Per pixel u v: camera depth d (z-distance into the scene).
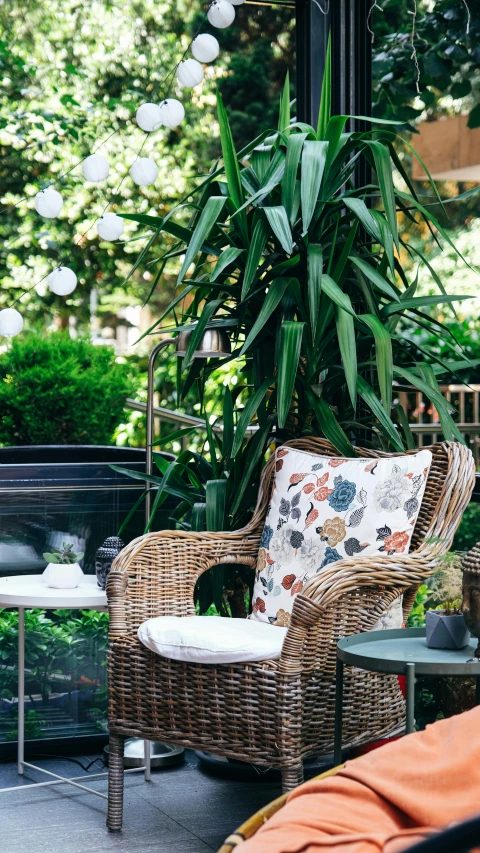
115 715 2.61
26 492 3.18
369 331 3.06
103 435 5.12
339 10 3.74
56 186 7.44
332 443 2.85
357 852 1.23
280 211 2.82
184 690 2.47
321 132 3.15
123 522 3.16
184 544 2.78
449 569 2.46
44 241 6.73
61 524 3.22
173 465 3.04
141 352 7.94
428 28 3.76
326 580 2.30
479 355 3.56
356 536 2.61
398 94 3.83
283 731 2.28
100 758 3.25
